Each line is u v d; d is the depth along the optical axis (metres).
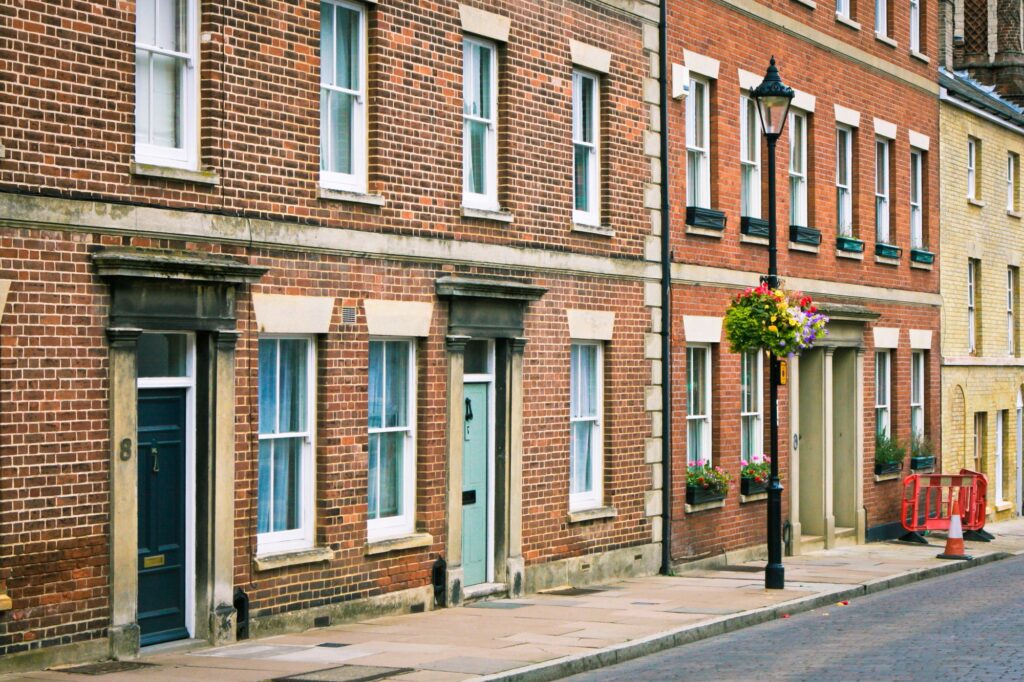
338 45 15.09
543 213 17.83
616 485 19.22
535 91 17.73
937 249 29.64
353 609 14.97
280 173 14.02
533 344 17.61
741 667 13.07
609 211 19.16
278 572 14.05
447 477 16.22
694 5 21.05
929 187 29.25
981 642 14.56
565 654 13.11
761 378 23.09
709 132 21.67
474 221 16.62
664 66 20.30
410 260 15.66
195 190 13.09
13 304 11.54
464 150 16.86
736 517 22.19
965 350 31.14
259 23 13.79
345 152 15.18
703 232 21.11
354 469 14.95
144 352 12.95
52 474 11.83
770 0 23.09
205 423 13.27
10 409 11.52
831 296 25.06
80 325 12.05
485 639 13.99
